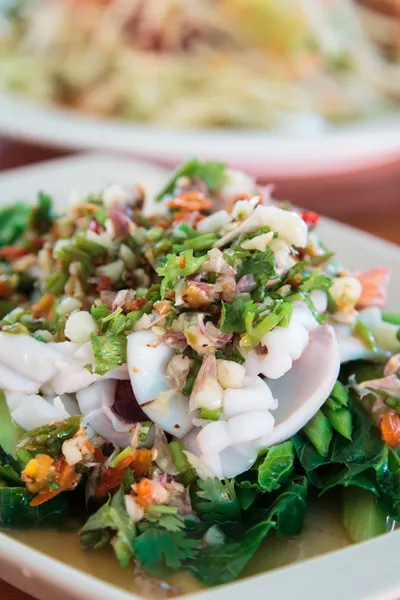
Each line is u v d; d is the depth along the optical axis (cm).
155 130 73
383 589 33
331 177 73
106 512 36
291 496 38
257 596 33
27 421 38
